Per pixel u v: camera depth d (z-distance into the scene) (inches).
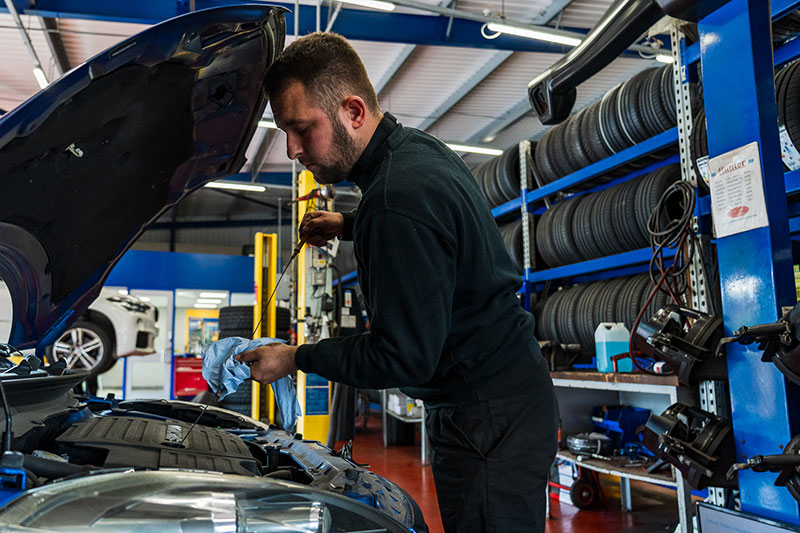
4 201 37.8
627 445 119.9
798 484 50.5
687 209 85.0
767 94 58.2
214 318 433.1
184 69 39.3
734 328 60.4
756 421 57.7
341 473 38.5
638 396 132.6
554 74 87.7
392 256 34.5
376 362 33.9
